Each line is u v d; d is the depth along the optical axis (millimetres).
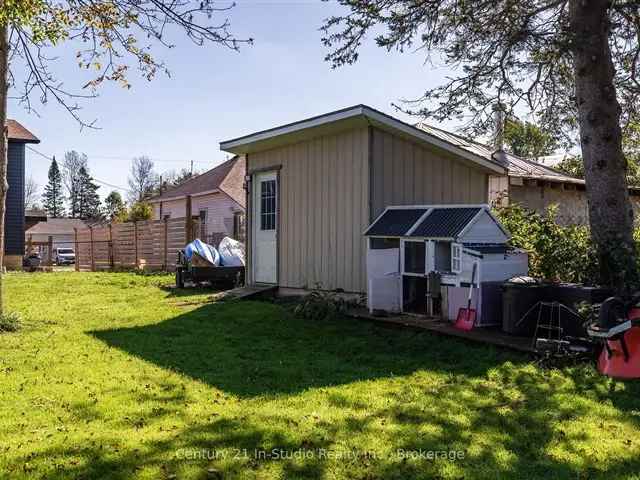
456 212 7211
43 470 3121
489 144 8953
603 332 4879
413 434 3686
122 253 20328
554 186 14430
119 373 5133
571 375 5062
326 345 6418
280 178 10500
